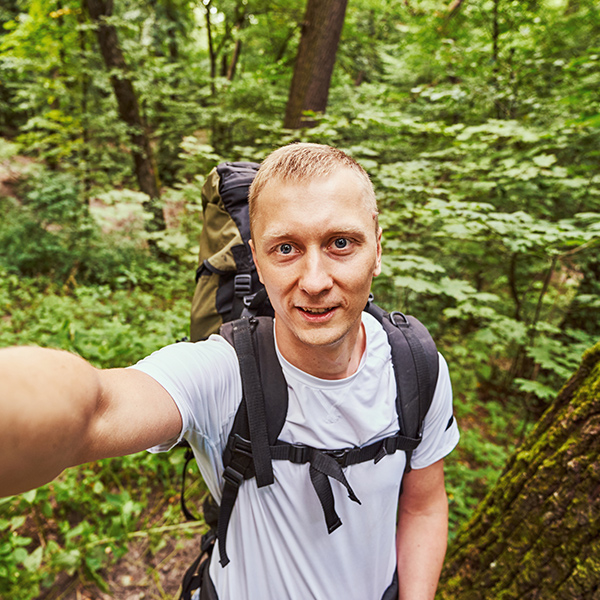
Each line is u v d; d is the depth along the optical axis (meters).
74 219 6.61
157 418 0.54
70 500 2.12
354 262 0.59
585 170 2.91
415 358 0.79
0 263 5.63
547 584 1.05
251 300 0.88
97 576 1.89
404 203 2.74
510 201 3.09
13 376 0.37
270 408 0.70
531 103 3.40
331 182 0.58
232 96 6.53
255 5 7.57
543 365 2.84
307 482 0.72
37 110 10.03
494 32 4.24
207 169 5.17
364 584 0.81
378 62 9.54
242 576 0.78
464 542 1.37
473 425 3.91
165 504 2.31
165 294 4.69
